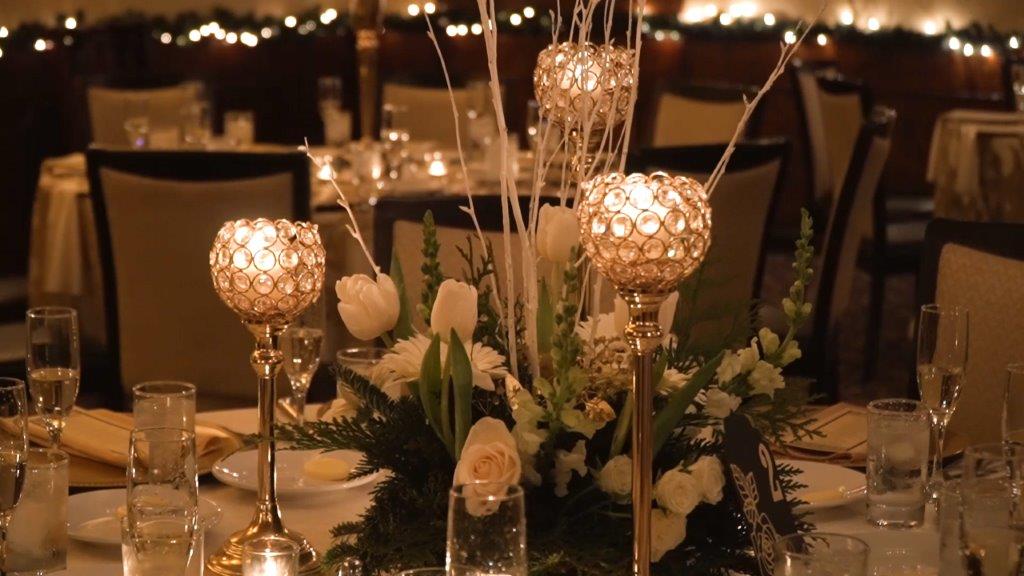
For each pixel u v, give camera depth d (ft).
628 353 4.13
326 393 10.37
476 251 7.68
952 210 18.31
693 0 23.89
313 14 23.73
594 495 4.08
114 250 10.83
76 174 13.51
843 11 23.68
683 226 3.64
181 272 10.80
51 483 4.66
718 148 11.05
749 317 4.52
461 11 23.88
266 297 4.53
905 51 23.56
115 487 5.61
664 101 18.61
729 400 4.17
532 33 23.58
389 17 23.90
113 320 10.99
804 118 18.57
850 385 17.17
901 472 5.14
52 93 21.94
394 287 4.33
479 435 3.88
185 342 10.93
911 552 4.70
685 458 4.16
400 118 15.64
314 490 5.41
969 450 4.14
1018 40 22.94
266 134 23.93
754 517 4.07
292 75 23.86
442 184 13.33
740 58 24.14
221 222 10.73
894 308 21.47
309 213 10.86
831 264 11.96
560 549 3.99
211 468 5.68
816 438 5.99
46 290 13.05
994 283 7.54
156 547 4.16
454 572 3.30
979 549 4.06
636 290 3.71
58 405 5.81
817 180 18.49
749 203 11.19
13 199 21.61
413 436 4.15
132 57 22.72
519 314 4.54
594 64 4.39
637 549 3.75
